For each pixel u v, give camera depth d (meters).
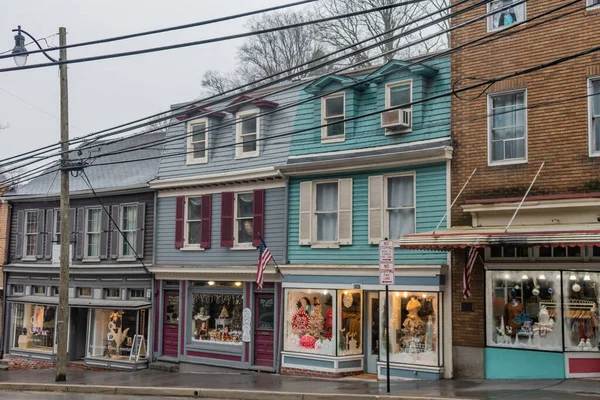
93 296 27.09
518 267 16.89
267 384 18.50
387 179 19.62
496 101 17.97
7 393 19.72
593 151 16.23
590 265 15.92
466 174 18.00
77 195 27.77
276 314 21.42
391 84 19.77
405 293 18.67
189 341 23.81
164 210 25.17
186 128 24.95
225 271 22.53
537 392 14.40
